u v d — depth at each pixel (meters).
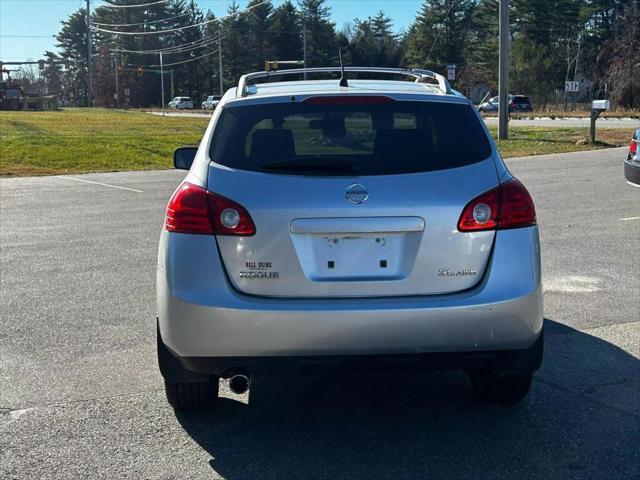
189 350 3.85
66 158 23.53
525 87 70.56
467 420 4.43
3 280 7.90
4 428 4.36
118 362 5.43
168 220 3.99
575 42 73.81
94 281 7.82
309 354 3.79
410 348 3.80
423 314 3.77
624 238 9.45
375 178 3.88
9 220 11.92
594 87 66.88
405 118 4.13
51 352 5.63
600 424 4.34
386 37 108.94
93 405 4.68
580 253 8.66
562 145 24.56
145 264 8.61
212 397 4.46
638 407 4.55
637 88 55.72
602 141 25.20
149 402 4.73
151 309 6.77
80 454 4.05
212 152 4.03
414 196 3.86
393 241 3.86
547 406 4.59
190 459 3.98
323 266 3.85
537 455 3.97
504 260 3.90
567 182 15.02
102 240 10.12
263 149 3.98
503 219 3.92
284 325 3.74
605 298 6.86
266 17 101.69
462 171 3.96
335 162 3.91
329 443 4.16
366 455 4.01
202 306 3.79
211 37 110.25
